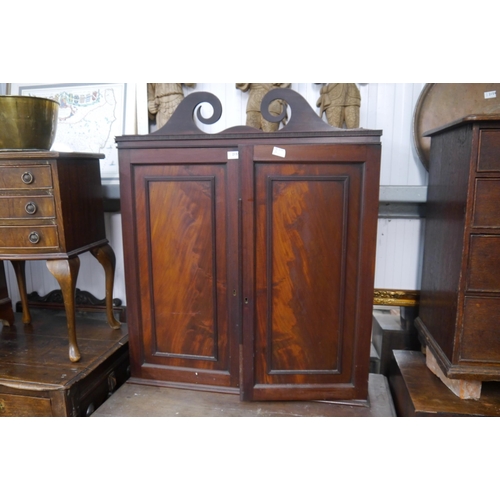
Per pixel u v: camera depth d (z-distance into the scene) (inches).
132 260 56.7
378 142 48.0
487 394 52.7
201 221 53.8
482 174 44.5
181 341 58.2
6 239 53.4
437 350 53.8
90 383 57.1
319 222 50.9
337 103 63.6
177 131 52.5
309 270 52.2
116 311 75.9
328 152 48.7
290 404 55.4
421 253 70.1
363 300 52.2
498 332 47.5
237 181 51.2
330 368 54.9
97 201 63.4
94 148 73.4
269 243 51.8
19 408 53.9
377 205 49.5
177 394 57.7
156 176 53.6
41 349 62.4
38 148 56.0
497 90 61.9
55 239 53.6
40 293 82.0
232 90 69.4
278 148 49.2
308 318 53.6
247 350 54.4
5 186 52.0
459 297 47.5
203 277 55.6
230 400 56.3
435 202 57.6
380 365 72.1
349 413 53.4
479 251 46.1
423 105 64.5
